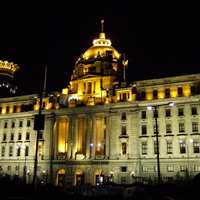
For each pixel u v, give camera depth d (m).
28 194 39.62
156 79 101.94
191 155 90.56
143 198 37.81
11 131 123.38
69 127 111.69
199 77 95.94
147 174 94.62
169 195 37.53
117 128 103.19
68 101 116.81
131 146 99.38
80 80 118.12
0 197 35.31
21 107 126.94
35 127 39.31
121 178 98.00
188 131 92.50
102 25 134.75
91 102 110.31
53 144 112.81
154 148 95.69
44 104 120.81
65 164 108.25
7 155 120.94
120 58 125.69
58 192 45.41
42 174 110.81
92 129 107.44
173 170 91.88
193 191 31.42
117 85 110.44
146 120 99.06
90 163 104.06
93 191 49.03
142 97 102.62
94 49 124.62
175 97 96.06
